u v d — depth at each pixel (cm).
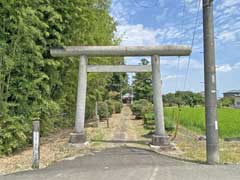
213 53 937
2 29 1002
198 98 6588
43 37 1166
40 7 1112
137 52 1267
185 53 1261
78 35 1441
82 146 1244
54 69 1326
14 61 1025
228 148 1241
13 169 845
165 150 1195
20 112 1102
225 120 2555
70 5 1262
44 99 1236
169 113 3378
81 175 744
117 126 2223
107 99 3616
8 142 1039
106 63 1923
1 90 1015
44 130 1395
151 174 745
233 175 737
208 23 937
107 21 2045
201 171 782
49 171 800
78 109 1299
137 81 4888
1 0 959
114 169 811
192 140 1523
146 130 1939
